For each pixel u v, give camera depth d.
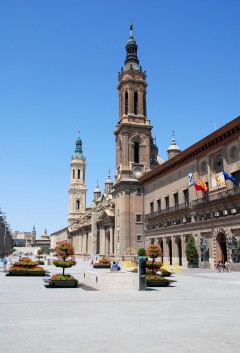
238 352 9.77
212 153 51.34
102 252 98.50
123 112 84.62
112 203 87.62
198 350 9.95
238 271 42.00
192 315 15.18
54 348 10.17
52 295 22.36
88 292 24.03
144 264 25.34
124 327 12.88
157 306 17.73
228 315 15.18
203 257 50.34
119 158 83.50
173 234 61.97
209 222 49.97
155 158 99.25
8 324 13.44
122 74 86.25
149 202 75.62
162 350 9.96
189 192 57.28
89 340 11.06
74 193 190.50
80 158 195.75
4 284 29.80
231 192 45.56
